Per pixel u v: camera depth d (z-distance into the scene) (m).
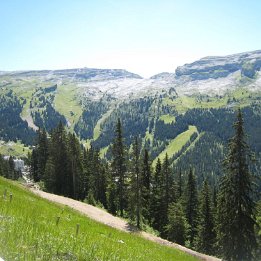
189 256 34.78
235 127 39.22
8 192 29.92
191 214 70.50
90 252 12.45
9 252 9.42
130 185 57.59
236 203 38.59
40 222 16.28
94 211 49.47
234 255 38.50
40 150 90.50
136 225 53.66
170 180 70.38
